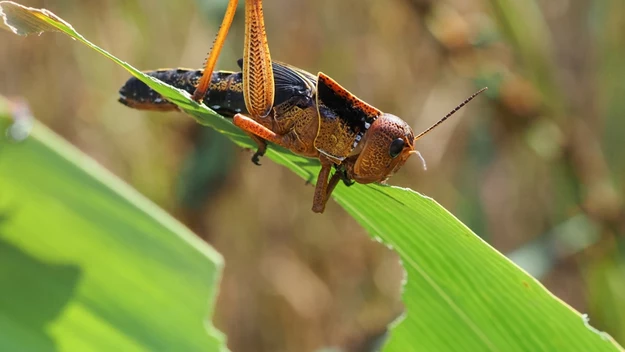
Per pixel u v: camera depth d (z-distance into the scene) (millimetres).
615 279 314
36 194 221
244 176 372
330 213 402
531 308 201
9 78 371
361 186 199
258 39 218
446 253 203
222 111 227
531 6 304
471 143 357
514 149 365
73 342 221
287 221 393
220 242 377
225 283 389
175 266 227
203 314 227
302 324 390
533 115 306
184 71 229
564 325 200
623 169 319
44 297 220
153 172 369
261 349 393
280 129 219
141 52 368
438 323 215
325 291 394
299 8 379
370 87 381
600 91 344
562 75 367
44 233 221
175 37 365
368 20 375
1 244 220
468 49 311
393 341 221
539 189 379
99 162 374
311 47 381
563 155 312
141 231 225
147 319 225
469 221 346
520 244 385
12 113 218
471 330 212
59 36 372
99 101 374
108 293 224
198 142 363
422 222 199
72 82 375
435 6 315
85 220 223
